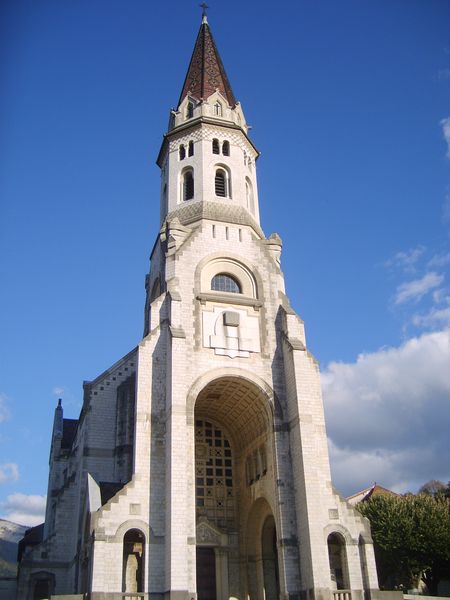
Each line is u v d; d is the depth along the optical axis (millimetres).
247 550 48500
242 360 46125
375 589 39562
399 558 54750
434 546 53812
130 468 48125
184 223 52719
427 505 57375
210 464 51781
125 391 51406
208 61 65250
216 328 46625
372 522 56750
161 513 39438
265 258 51344
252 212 57781
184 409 41531
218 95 61031
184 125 58938
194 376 44281
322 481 42656
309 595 38406
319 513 40156
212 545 47875
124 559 42625
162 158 62250
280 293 49875
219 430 53594
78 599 36312
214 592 46625
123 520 38469
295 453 43031
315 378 46438
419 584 62125
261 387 45469
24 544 59219
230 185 56219
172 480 39000
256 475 47969
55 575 46406
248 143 60500
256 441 48406
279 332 48188
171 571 36375
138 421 41938
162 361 44688
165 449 41625
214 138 58156
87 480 43875
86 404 51000
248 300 48500
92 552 36938
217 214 52594
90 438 49562
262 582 47031
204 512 49688
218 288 49594
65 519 48719
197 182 55531
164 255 52031
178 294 46406
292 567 40031
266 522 48812
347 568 40125
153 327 45625
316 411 45156
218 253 50250
